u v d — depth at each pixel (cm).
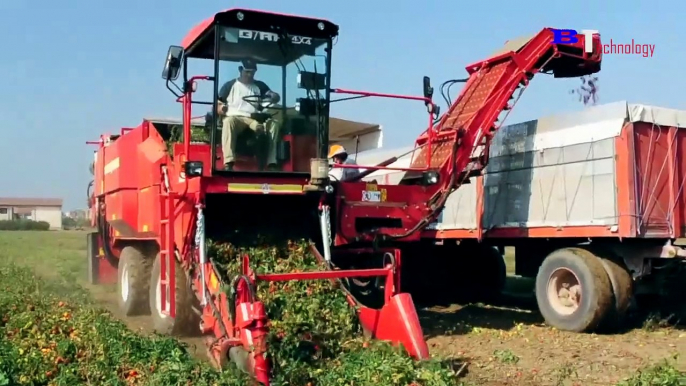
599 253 1041
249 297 698
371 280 1009
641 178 992
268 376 650
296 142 940
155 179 1028
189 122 877
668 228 1008
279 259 894
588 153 1051
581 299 1012
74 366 706
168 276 914
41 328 872
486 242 1310
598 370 772
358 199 964
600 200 1027
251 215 967
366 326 793
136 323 1103
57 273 1783
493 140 1241
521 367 786
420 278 1428
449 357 820
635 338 972
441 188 1060
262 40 919
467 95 1211
